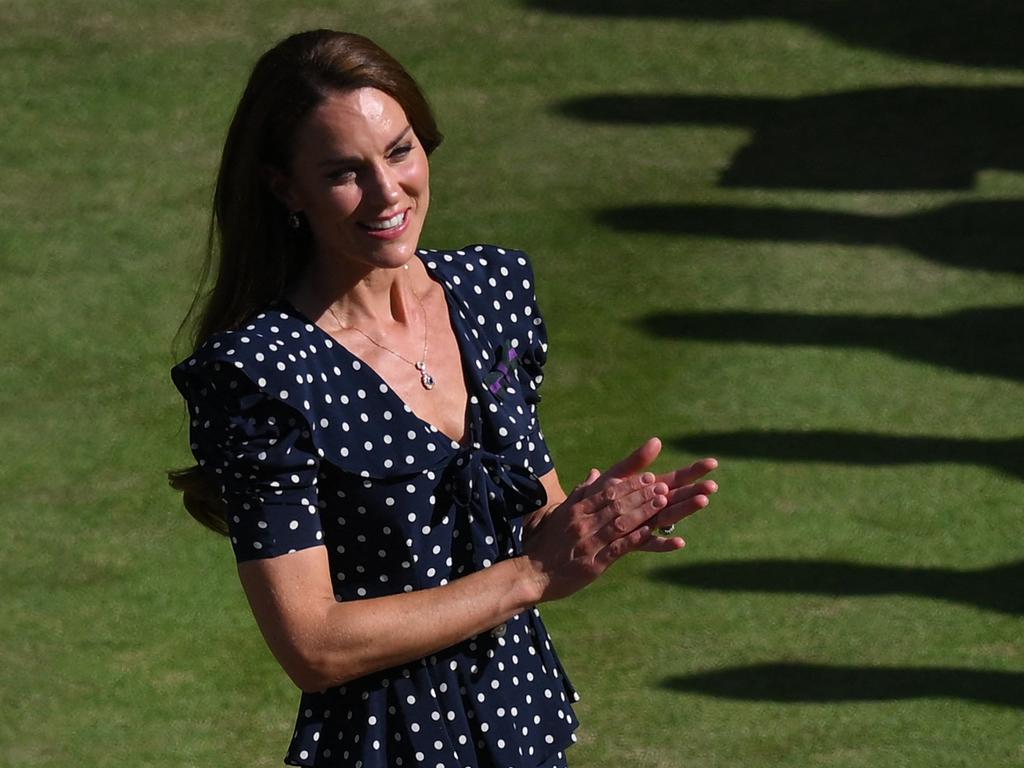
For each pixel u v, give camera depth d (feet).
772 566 75.10
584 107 122.11
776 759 61.77
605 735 63.46
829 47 129.39
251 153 29.55
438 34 132.16
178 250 105.60
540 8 135.33
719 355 93.61
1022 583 73.51
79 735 64.44
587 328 96.53
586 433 86.53
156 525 79.92
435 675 30.50
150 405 90.17
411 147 29.30
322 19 134.21
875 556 75.77
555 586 29.17
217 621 72.64
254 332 29.30
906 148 116.06
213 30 132.57
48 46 130.11
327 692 30.68
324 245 30.04
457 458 30.42
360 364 30.04
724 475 82.07
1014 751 61.98
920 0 135.03
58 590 74.64
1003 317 97.09
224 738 64.44
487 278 32.96
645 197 110.83
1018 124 118.42
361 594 30.25
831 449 84.43
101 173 114.42
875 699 65.57
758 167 114.21
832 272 102.06
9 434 87.35
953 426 86.63
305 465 28.89
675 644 69.72
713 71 126.52
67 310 99.04
